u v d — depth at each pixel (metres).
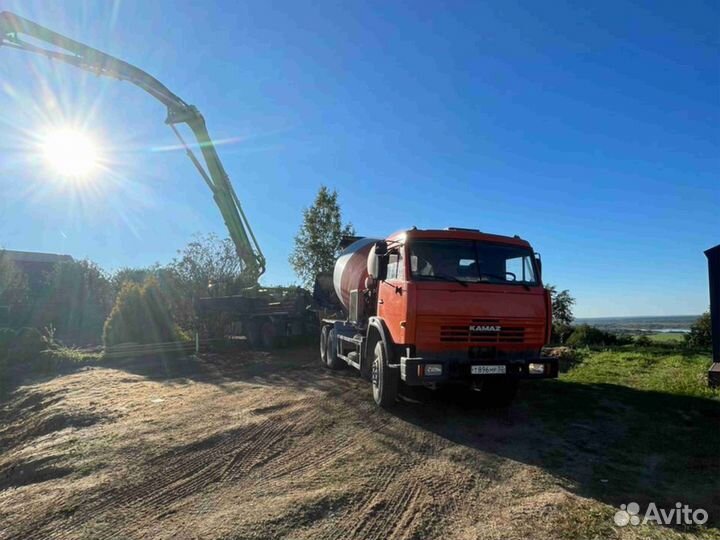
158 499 4.41
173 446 5.78
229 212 17.52
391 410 7.21
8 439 7.63
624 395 8.16
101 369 12.70
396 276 7.02
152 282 16.42
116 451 5.70
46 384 11.12
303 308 15.93
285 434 6.12
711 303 8.84
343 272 11.54
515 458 5.22
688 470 4.83
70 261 31.06
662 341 20.00
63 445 6.12
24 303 26.41
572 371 10.77
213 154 17.16
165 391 9.29
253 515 3.94
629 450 5.45
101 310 27.22
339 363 11.34
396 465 5.02
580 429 6.27
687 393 8.09
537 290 6.89
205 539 3.61
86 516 4.14
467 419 6.77
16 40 14.15
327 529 3.73
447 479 4.66
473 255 6.94
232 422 6.70
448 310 6.41
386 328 7.25
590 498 4.22
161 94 16.45
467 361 6.32
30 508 4.36
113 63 15.49
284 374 10.92
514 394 7.34
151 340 15.45
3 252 25.98
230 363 13.13
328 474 4.80
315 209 21.94
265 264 18.47
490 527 3.74
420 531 3.69
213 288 19.58
